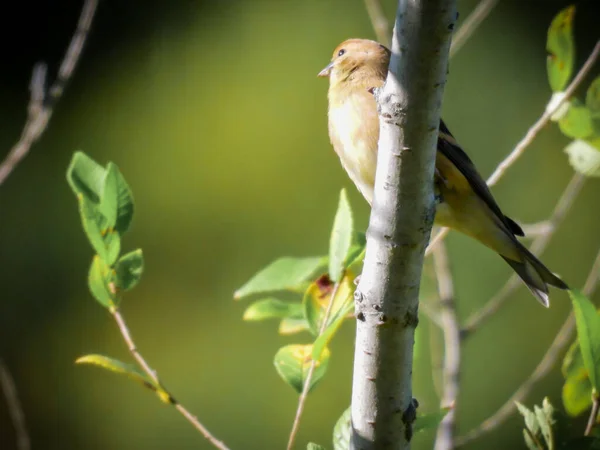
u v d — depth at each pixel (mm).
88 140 13758
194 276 13109
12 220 13320
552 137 12852
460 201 6859
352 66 7188
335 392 11852
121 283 5645
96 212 5664
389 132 4559
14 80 13922
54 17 14133
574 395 5621
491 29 13555
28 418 12703
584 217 12578
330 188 13125
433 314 7883
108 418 12586
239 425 12227
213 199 13312
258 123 13570
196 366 12602
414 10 4340
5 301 13047
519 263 7109
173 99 13867
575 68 13758
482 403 11836
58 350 12898
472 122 13273
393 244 4691
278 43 13844
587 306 5250
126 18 14117
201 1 14141
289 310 5875
